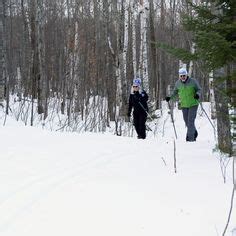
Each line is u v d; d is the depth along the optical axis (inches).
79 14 1078.4
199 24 225.5
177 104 1072.8
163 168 241.3
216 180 213.3
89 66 870.4
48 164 246.5
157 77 1143.6
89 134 373.7
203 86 1162.0
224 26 218.4
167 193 191.8
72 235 147.6
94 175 223.8
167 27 1217.4
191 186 202.7
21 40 1344.7
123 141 339.0
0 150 281.4
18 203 178.9
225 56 220.4
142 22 779.4
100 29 1064.8
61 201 181.6
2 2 933.8
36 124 616.7
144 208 172.9
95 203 179.0
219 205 175.3
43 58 936.3
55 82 1130.7
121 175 224.2
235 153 242.5
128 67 928.9
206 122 778.8
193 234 147.9
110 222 159.0
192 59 230.4
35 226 155.3
